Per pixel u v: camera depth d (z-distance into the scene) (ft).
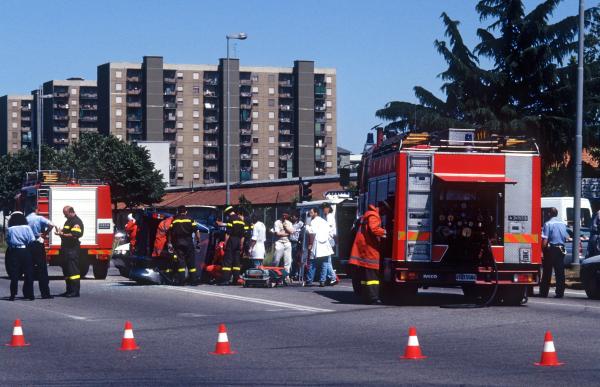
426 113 185.78
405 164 71.67
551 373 38.83
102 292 88.74
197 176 632.79
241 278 99.04
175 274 99.66
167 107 627.46
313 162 646.33
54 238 120.67
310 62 643.86
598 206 156.76
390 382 36.86
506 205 72.08
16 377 39.06
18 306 74.23
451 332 54.13
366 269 73.56
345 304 73.51
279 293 85.81
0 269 148.46
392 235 72.49
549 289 90.89
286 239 104.53
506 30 183.52
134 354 45.91
